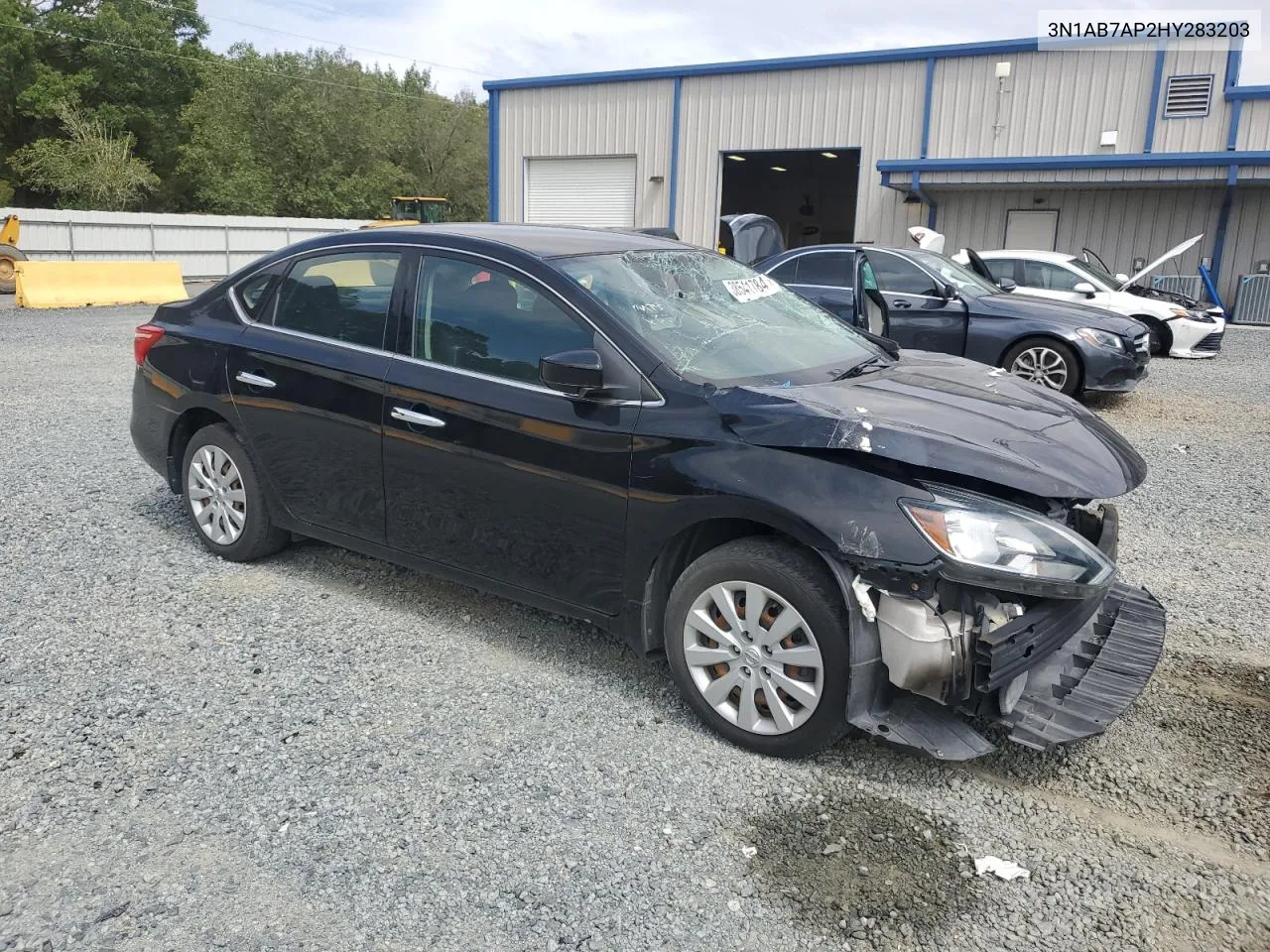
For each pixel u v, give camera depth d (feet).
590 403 11.26
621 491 11.00
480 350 12.33
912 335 32.35
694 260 13.98
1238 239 61.67
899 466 9.78
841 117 69.67
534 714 11.37
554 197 81.76
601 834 9.19
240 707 11.34
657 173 76.64
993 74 65.10
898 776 10.26
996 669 9.41
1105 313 31.83
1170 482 22.40
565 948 7.75
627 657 12.87
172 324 15.92
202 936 7.80
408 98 201.77
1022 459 9.89
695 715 11.40
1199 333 43.24
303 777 9.98
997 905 8.32
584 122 78.79
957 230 68.28
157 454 16.31
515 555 12.16
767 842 9.13
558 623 13.89
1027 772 10.37
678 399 10.84
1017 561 9.37
